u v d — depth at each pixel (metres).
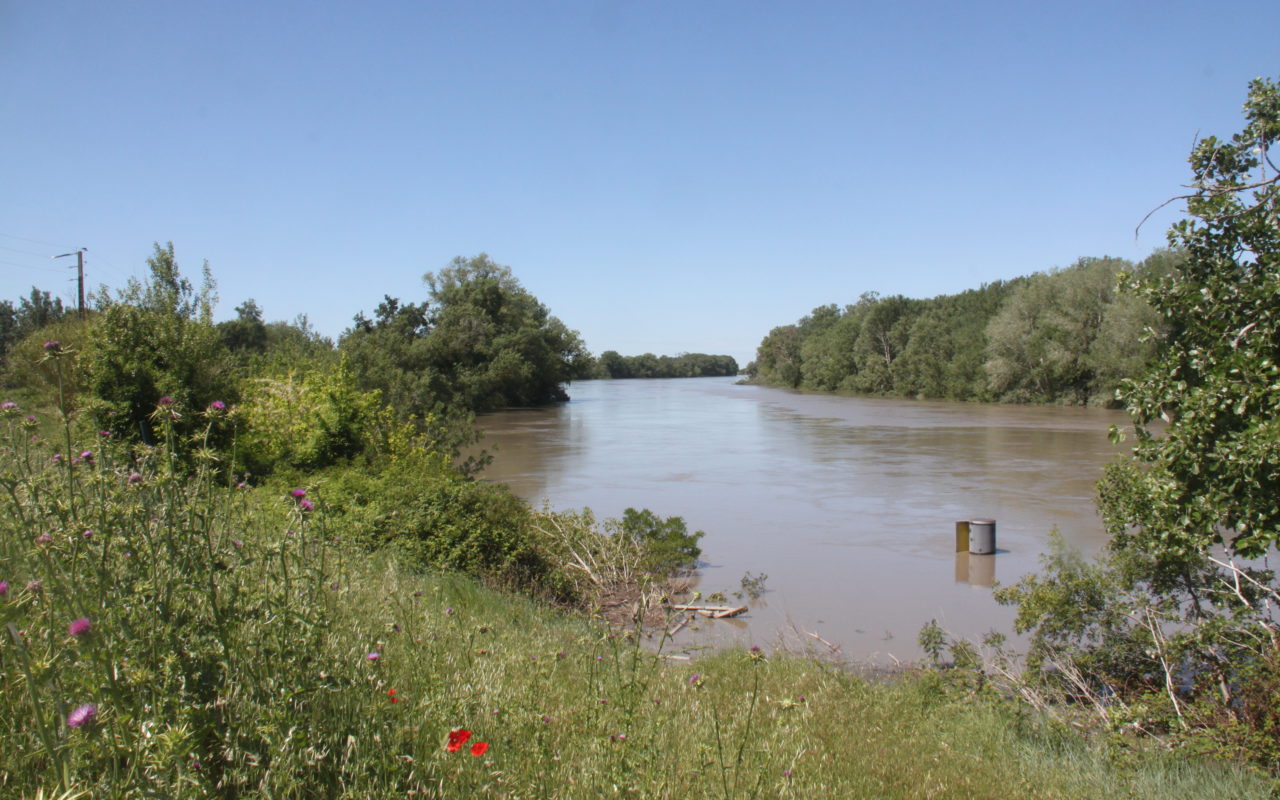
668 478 21.98
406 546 9.02
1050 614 7.09
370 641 3.66
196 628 2.70
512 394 60.78
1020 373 56.34
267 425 13.29
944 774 4.59
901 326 77.44
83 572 2.54
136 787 2.13
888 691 6.66
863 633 9.13
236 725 2.65
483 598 7.96
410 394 25.64
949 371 65.12
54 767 2.19
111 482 2.74
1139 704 5.82
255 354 25.00
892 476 21.88
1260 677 5.32
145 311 13.95
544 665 4.70
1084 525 15.13
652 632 8.99
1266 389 5.23
